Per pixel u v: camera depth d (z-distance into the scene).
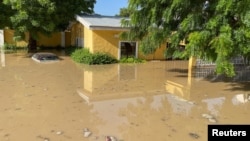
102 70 15.63
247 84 11.76
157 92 10.40
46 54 19.95
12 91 10.11
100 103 8.73
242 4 8.56
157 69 16.31
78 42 24.39
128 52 20.03
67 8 24.16
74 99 9.14
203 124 6.82
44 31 23.58
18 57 20.80
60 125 6.64
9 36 27.53
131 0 13.17
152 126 6.66
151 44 14.25
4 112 7.59
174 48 14.07
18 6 20.86
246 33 8.72
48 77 13.14
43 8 21.53
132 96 9.73
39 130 6.30
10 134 6.06
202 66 16.80
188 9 11.37
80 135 6.04
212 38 9.80
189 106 8.46
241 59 16.84
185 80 12.79
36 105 8.32
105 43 19.33
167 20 11.72
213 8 10.09
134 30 14.89
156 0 12.09
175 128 6.54
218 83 12.06
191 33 10.48
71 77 13.27
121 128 6.50
